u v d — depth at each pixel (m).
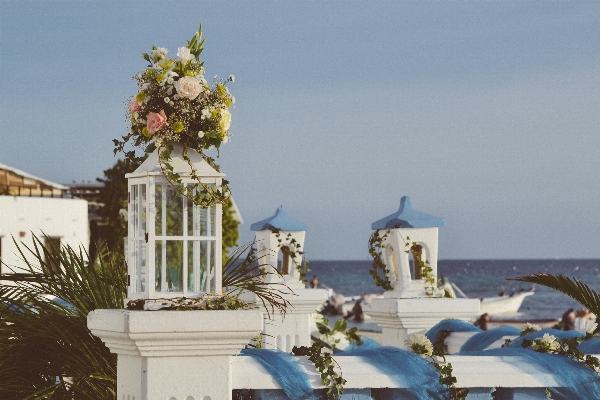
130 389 6.64
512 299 85.56
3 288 8.89
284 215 12.85
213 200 6.68
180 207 6.71
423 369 7.11
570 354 7.76
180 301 6.55
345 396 6.95
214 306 6.59
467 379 7.18
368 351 7.36
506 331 9.84
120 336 6.41
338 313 77.69
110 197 33.81
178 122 6.63
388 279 11.26
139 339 6.31
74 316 8.88
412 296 10.99
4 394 8.33
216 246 6.75
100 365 8.59
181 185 6.63
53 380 8.66
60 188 42.03
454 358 7.49
